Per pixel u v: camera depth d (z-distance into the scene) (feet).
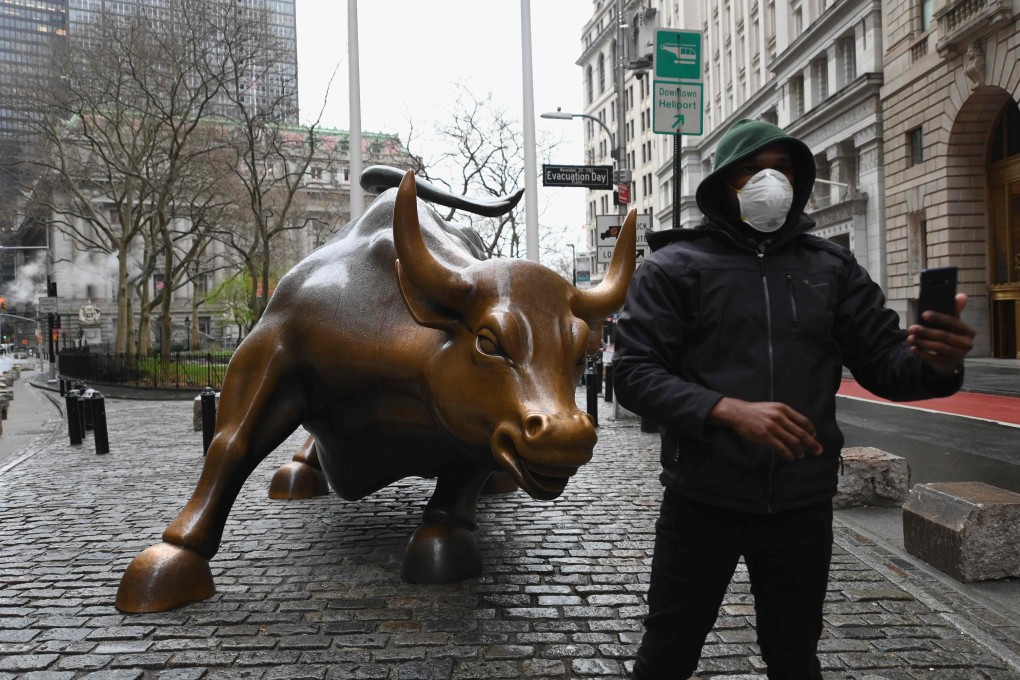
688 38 26.13
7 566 15.88
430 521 14.83
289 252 145.89
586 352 11.17
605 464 26.84
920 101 85.87
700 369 6.97
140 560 13.26
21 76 80.07
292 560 15.83
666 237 7.64
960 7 76.48
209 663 10.92
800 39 114.11
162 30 78.38
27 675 10.60
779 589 7.06
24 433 45.47
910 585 13.85
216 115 83.92
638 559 15.76
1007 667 10.59
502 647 11.38
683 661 7.25
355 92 40.86
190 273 144.46
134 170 86.99
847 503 19.75
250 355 14.35
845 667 10.57
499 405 10.48
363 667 10.73
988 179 80.84
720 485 6.79
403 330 12.89
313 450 22.50
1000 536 14.03
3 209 102.01
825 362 7.02
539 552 16.30
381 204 15.83
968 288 81.51
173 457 31.45
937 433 33.35
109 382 78.84
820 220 111.04
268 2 86.99
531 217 43.75
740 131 7.32
